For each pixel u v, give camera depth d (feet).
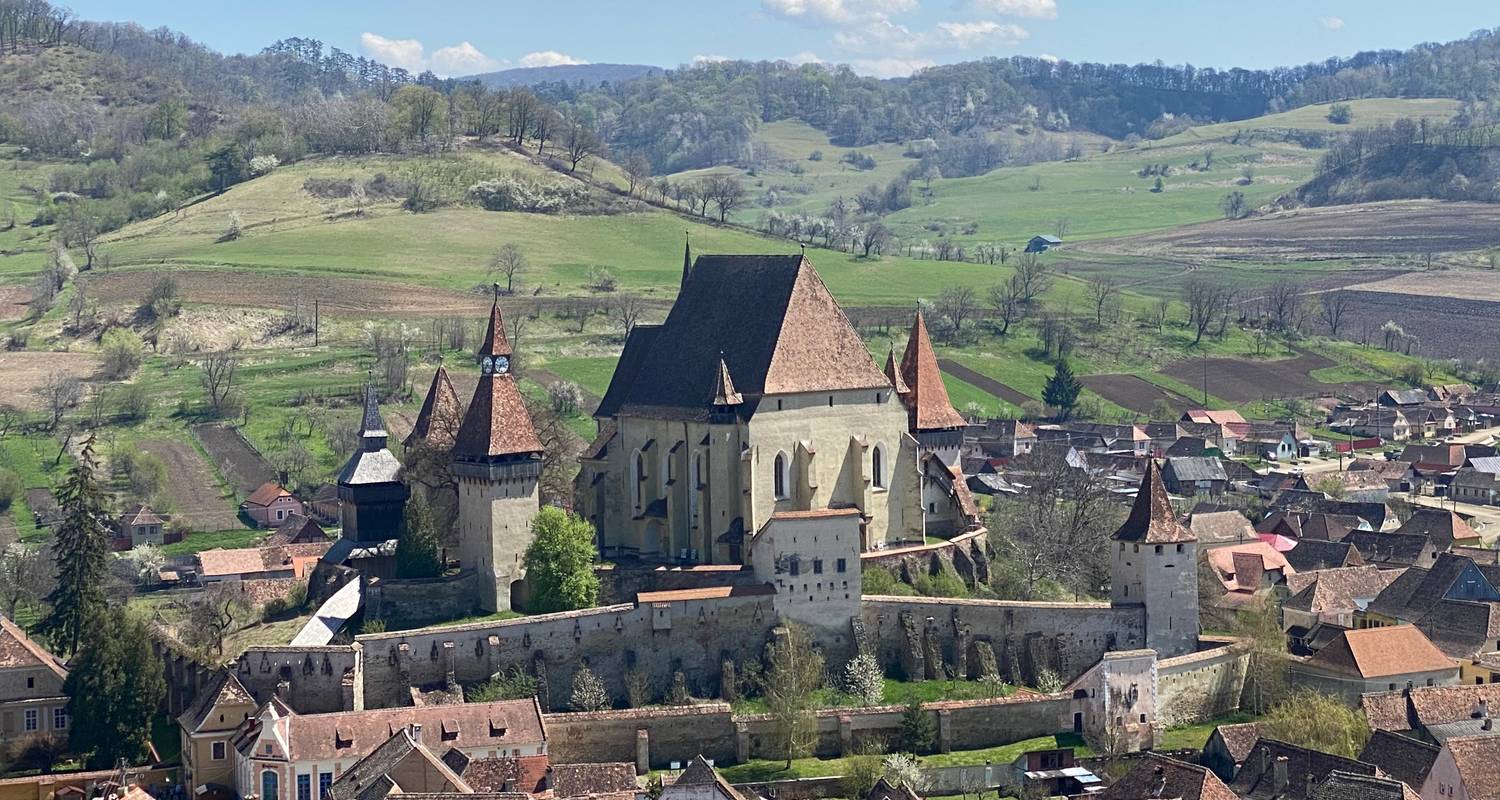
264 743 651.66
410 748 607.78
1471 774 618.85
